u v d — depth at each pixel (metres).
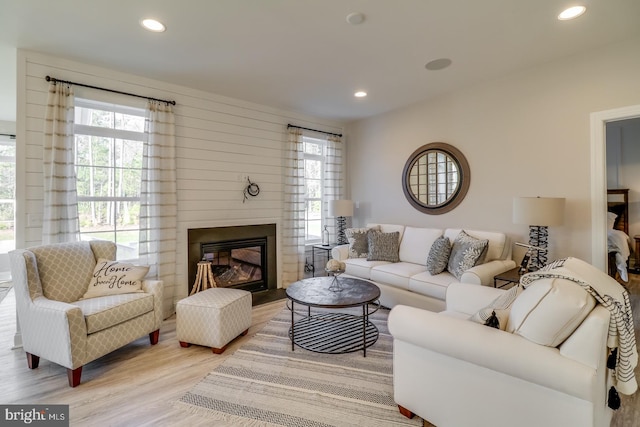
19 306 2.37
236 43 2.72
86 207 3.28
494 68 3.23
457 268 3.14
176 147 3.66
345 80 3.53
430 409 1.67
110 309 2.37
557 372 1.25
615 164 5.46
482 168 3.67
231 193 4.12
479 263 3.10
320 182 5.42
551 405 1.29
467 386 1.52
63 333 2.12
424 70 3.27
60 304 2.19
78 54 2.91
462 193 3.84
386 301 3.58
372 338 2.88
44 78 2.89
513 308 1.54
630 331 1.50
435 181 4.14
